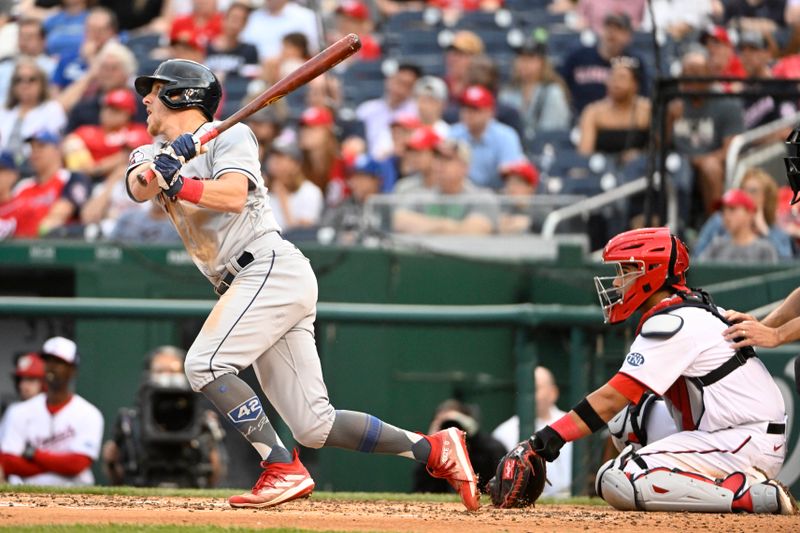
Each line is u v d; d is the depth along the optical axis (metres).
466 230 38.12
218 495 21.61
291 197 39.12
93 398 32.72
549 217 38.28
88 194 41.47
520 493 18.47
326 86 44.41
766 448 18.48
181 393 26.08
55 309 30.59
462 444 18.02
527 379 29.42
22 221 40.34
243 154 16.86
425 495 23.06
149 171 16.11
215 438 27.30
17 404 30.00
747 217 35.38
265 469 17.59
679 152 38.28
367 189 41.03
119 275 33.94
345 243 37.34
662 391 18.06
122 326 32.69
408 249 34.09
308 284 17.27
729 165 37.81
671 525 16.31
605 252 18.77
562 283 34.19
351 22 50.81
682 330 18.17
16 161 45.50
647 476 18.30
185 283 33.81
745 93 30.62
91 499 19.78
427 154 40.91
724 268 33.34
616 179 41.56
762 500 17.84
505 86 47.62
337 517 16.84
